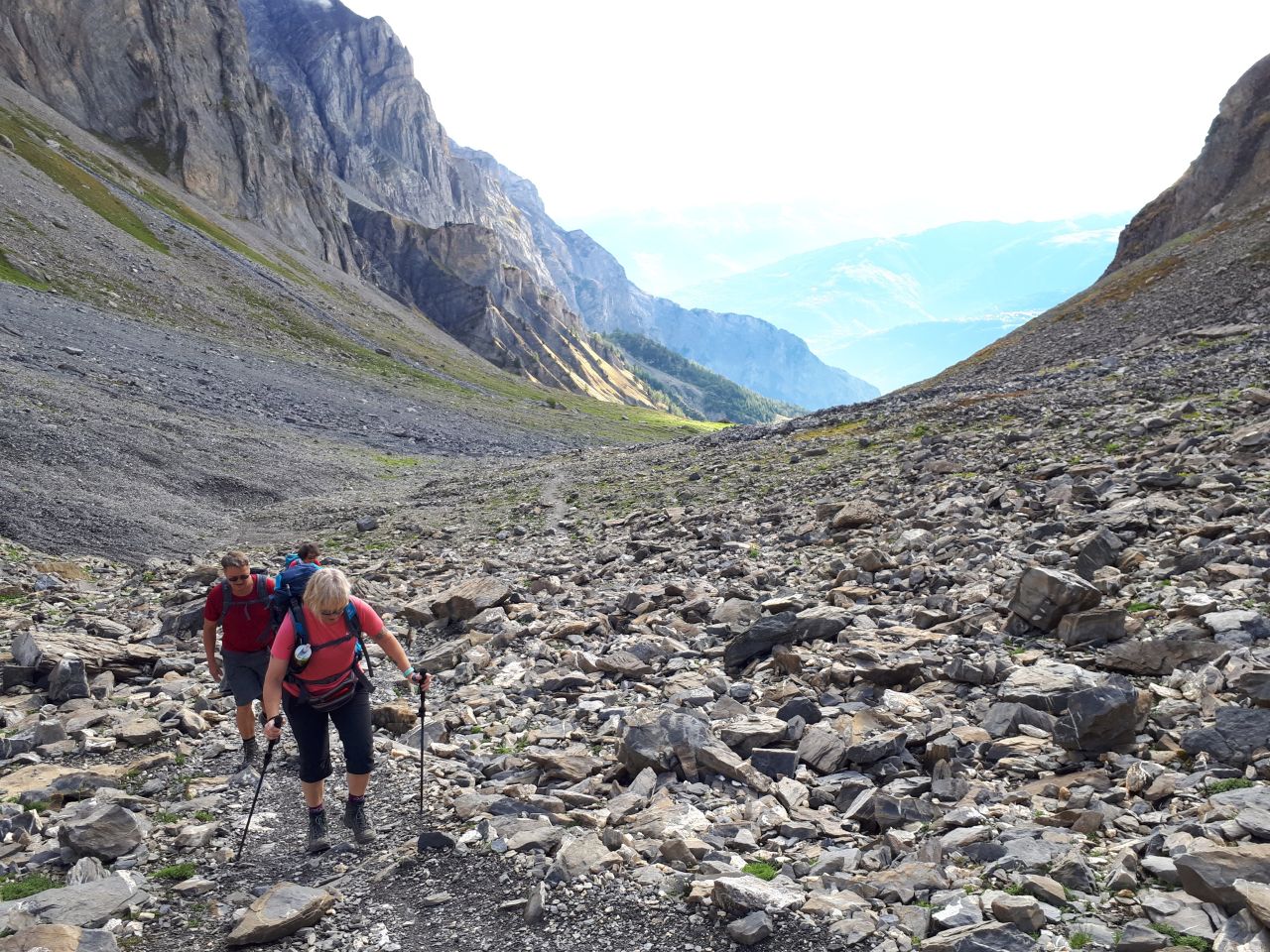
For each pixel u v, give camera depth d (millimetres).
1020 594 11180
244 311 107250
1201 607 10047
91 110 160875
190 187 165125
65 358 54250
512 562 22688
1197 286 64812
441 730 10188
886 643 11430
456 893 6348
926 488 22875
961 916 5152
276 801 8406
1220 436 19266
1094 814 6293
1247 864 4988
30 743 9820
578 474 42781
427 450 66812
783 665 11117
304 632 6984
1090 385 36094
